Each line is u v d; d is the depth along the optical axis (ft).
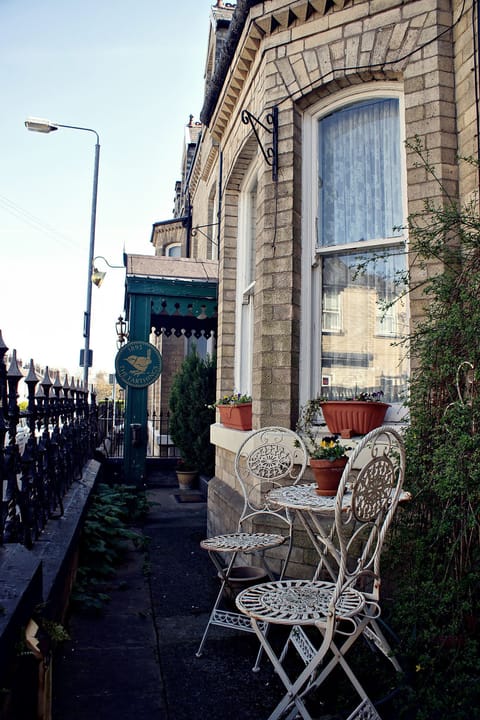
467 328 9.94
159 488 31.60
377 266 15.16
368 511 8.12
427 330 11.12
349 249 15.38
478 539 9.57
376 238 15.20
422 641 9.25
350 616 8.04
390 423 14.23
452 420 9.80
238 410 17.88
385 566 10.78
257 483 15.24
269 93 16.25
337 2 15.06
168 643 11.74
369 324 15.10
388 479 8.38
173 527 22.90
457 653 8.58
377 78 14.93
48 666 7.48
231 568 13.05
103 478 28.66
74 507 14.96
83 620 12.89
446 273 11.81
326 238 15.96
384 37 14.40
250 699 9.55
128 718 8.88
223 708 9.27
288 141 15.80
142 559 18.20
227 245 22.41
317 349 15.53
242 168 21.02
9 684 6.03
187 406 32.04
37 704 7.27
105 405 39.14
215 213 35.22
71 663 10.72
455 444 9.61
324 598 9.02
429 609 9.22
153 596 14.65
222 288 22.27
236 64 18.66
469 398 10.12
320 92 15.66
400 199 14.94
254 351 16.43
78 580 14.78
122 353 28.30
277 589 9.53
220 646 11.60
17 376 9.31
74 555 13.48
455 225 12.12
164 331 32.76
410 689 8.52
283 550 14.07
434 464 9.95
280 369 15.14
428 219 13.30
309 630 11.96
